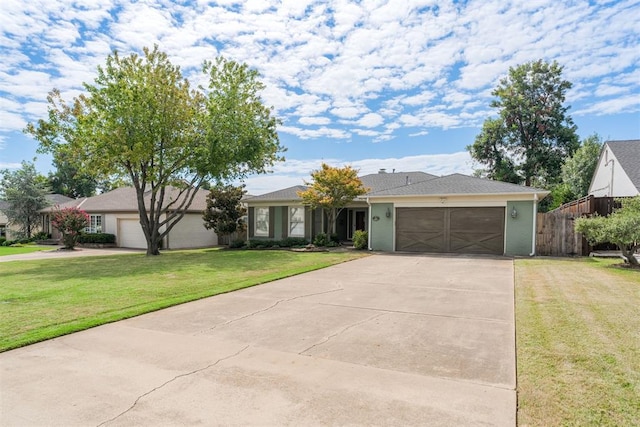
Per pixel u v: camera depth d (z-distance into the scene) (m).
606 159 20.58
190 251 18.97
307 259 13.65
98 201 26.12
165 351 4.34
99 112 14.53
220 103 16.14
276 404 3.07
